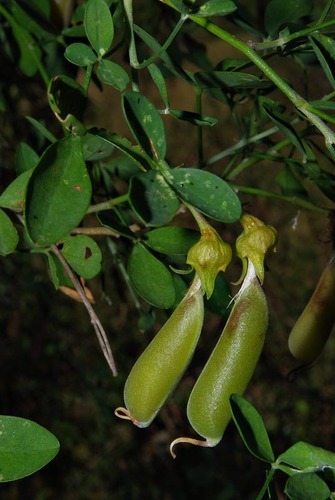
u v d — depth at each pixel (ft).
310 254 3.41
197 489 2.76
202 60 1.47
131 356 2.90
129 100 0.94
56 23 1.32
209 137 3.64
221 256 0.97
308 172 1.22
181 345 0.97
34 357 2.77
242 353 0.97
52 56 1.39
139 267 1.07
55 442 0.94
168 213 0.95
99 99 3.46
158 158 0.95
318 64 1.23
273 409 3.10
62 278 1.11
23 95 1.80
